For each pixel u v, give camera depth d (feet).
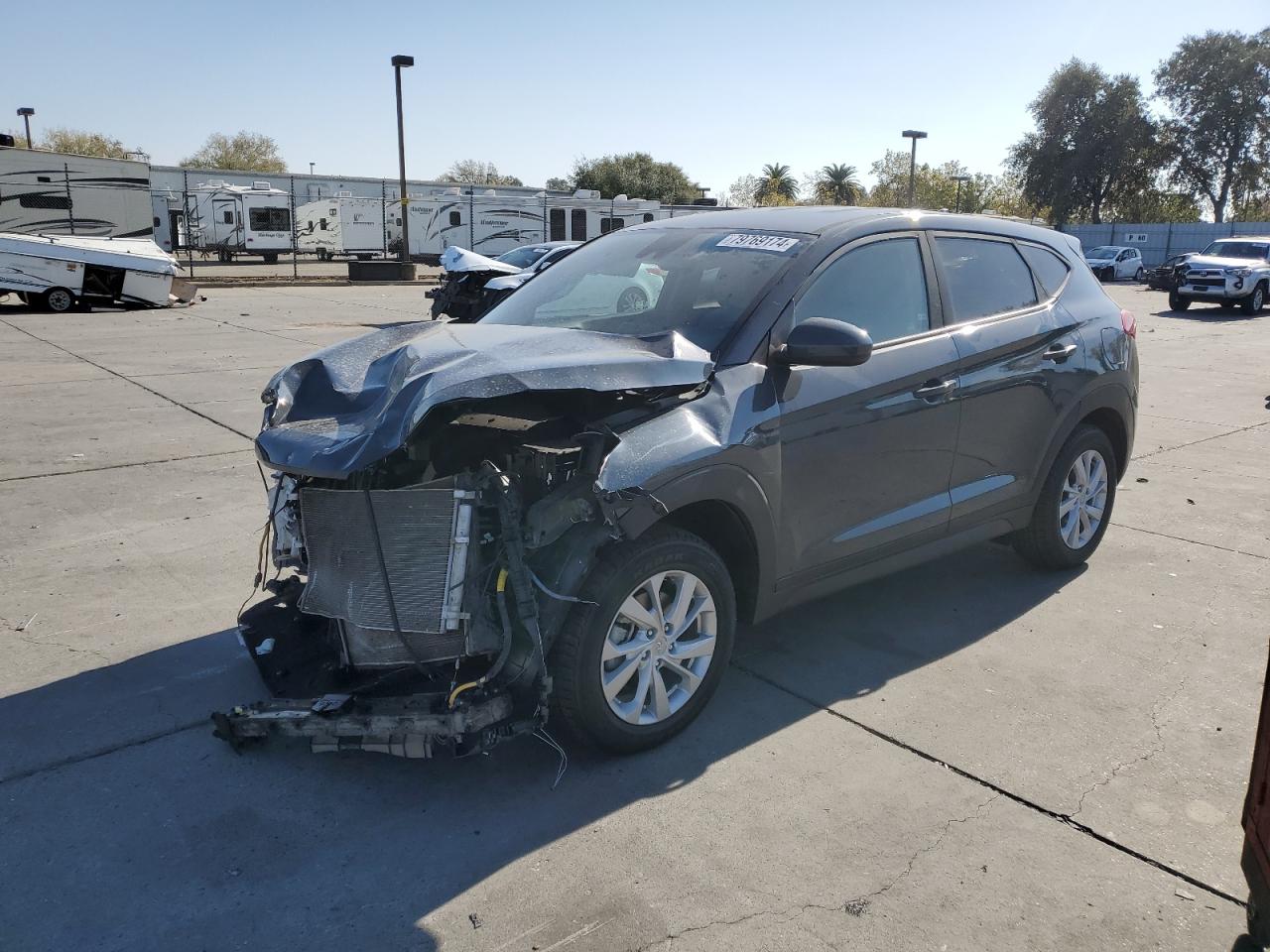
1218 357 48.37
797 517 12.17
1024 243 16.15
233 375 37.52
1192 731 11.84
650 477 10.27
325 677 11.05
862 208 14.67
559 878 9.16
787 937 8.42
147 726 11.73
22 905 8.74
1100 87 196.85
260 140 281.33
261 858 9.43
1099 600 15.94
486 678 9.92
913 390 13.29
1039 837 9.81
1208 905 8.83
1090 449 16.76
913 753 11.33
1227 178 197.26
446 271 53.06
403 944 8.32
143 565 16.93
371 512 10.03
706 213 15.60
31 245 62.34
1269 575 17.08
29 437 26.25
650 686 11.14
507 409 10.46
